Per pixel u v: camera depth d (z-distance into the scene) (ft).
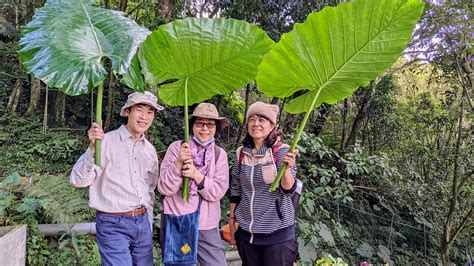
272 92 4.76
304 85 4.51
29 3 16.72
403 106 17.69
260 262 5.96
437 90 17.02
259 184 5.74
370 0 3.56
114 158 5.49
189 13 13.65
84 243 8.79
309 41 3.97
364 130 18.10
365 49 3.90
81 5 4.27
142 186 5.76
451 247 13.34
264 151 5.77
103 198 5.47
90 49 3.89
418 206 13.98
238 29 4.10
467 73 13.07
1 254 6.22
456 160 12.34
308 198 10.98
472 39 11.58
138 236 5.68
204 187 5.60
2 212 8.33
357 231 13.29
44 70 3.58
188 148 5.05
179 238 5.53
